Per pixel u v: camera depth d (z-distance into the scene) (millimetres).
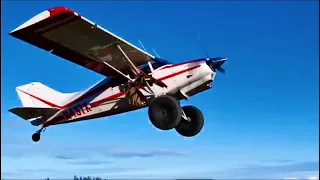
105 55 10883
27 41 9914
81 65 11258
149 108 10625
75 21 9398
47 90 13367
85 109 12414
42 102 13297
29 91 13719
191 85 11195
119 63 11328
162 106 10508
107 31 9891
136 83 11227
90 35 9977
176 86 11227
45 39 9938
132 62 11398
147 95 11273
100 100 12102
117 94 11812
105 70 11609
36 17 9273
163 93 11273
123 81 11820
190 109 12211
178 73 11266
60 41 10086
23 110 12672
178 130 12336
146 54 11031
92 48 10500
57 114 12914
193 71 11117
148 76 11156
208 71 11023
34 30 9516
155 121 10500
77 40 10117
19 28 9359
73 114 12656
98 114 12273
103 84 12148
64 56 10766
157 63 11586
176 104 10414
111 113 12172
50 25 9422
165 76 11320
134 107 11742
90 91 12367
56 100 13070
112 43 10391
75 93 12820
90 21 9508
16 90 13969
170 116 10391
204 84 11148
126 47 10625
